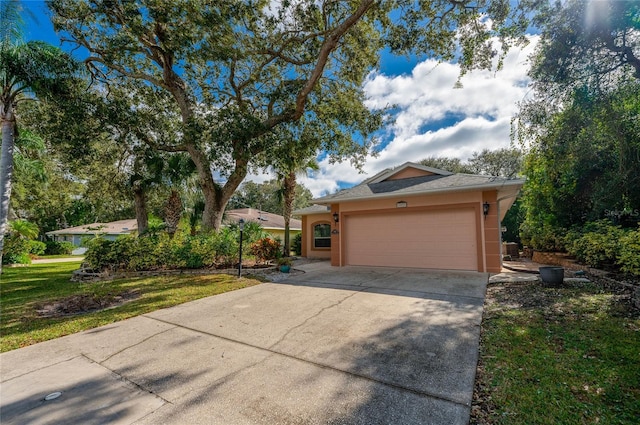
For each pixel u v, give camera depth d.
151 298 6.72
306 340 4.17
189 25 9.28
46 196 24.98
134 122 11.98
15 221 17.27
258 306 6.00
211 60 10.20
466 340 3.96
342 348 3.86
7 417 2.58
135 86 12.98
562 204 11.61
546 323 4.39
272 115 12.77
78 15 9.59
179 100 12.09
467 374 3.09
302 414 2.52
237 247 10.56
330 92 12.78
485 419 2.38
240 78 12.50
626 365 3.07
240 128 9.72
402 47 9.68
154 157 13.55
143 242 10.22
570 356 3.33
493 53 8.41
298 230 24.27
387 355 3.61
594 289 6.12
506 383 2.86
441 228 10.31
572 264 9.26
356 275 9.45
